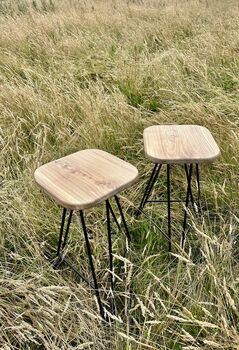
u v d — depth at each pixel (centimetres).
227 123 257
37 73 339
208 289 154
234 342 124
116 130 260
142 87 338
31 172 223
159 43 468
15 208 195
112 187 127
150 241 180
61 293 154
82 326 136
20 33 464
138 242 191
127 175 135
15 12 627
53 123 271
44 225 190
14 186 218
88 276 166
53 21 525
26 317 146
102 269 164
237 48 397
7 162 237
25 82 340
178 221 200
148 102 316
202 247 170
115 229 192
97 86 312
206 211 207
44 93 307
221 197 209
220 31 454
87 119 263
